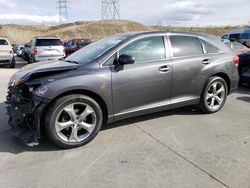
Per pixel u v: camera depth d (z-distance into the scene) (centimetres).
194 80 486
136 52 425
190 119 495
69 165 330
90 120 391
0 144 388
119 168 322
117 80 398
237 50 1025
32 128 362
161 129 446
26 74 380
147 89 431
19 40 7931
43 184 291
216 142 396
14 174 310
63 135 370
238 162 336
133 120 486
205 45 512
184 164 332
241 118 502
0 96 674
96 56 407
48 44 1457
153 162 337
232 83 548
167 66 446
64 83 355
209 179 299
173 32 476
